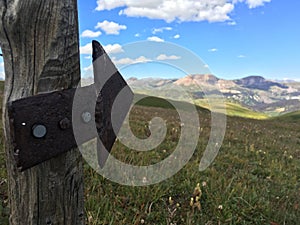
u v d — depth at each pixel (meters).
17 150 0.42
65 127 0.46
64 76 0.49
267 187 1.71
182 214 1.25
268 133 5.02
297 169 2.38
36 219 0.51
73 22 0.50
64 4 0.48
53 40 0.48
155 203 1.29
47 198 0.51
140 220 1.15
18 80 0.49
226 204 1.32
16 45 0.48
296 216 1.34
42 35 0.47
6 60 0.49
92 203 1.18
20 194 0.51
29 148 0.43
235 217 1.24
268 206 1.36
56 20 0.48
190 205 1.27
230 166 2.09
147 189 1.32
